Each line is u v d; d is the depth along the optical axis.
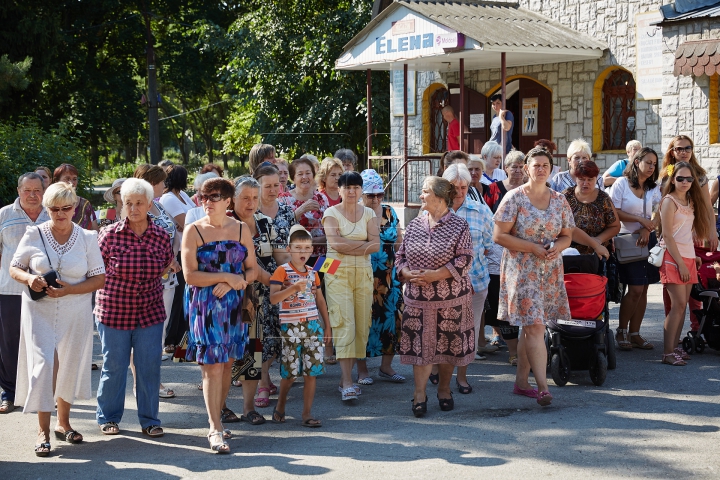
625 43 15.52
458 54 14.94
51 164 19.83
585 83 16.22
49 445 5.88
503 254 7.00
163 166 9.02
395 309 7.74
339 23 26.66
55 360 6.20
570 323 7.41
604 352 7.44
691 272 8.16
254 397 6.89
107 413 6.34
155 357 6.28
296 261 6.44
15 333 6.98
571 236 7.26
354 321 7.32
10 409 7.06
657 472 5.24
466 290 6.72
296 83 27.72
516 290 6.78
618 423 6.30
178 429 6.50
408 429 6.31
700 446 5.73
